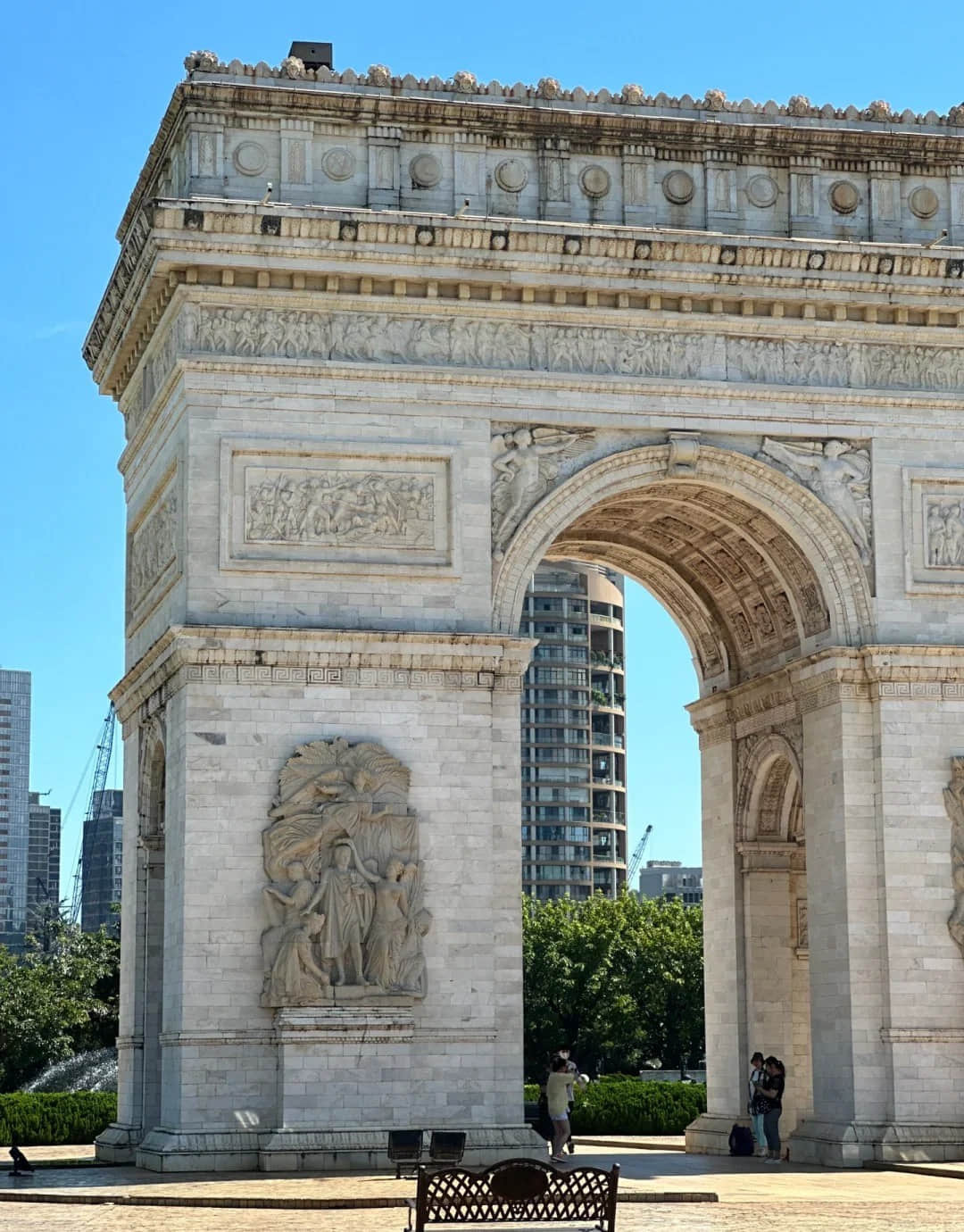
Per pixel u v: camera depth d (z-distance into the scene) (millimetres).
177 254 77125
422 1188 43500
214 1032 73375
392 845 75750
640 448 81125
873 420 83562
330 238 78188
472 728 77375
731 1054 91938
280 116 80625
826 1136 80000
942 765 81312
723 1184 69938
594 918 188750
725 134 84188
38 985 170250
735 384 82250
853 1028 79438
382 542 78312
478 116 82125
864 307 83812
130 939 87062
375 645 76812
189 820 74625
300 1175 70625
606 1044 176500
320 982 73625
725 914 93438
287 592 77250
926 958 79750
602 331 81688
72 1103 106312
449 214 80750
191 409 77438
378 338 79625
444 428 79500
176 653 75625
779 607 89188
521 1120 75375
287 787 75062
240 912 74312
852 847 80812
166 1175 71000
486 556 79062
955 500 84000
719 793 94938
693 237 81000
